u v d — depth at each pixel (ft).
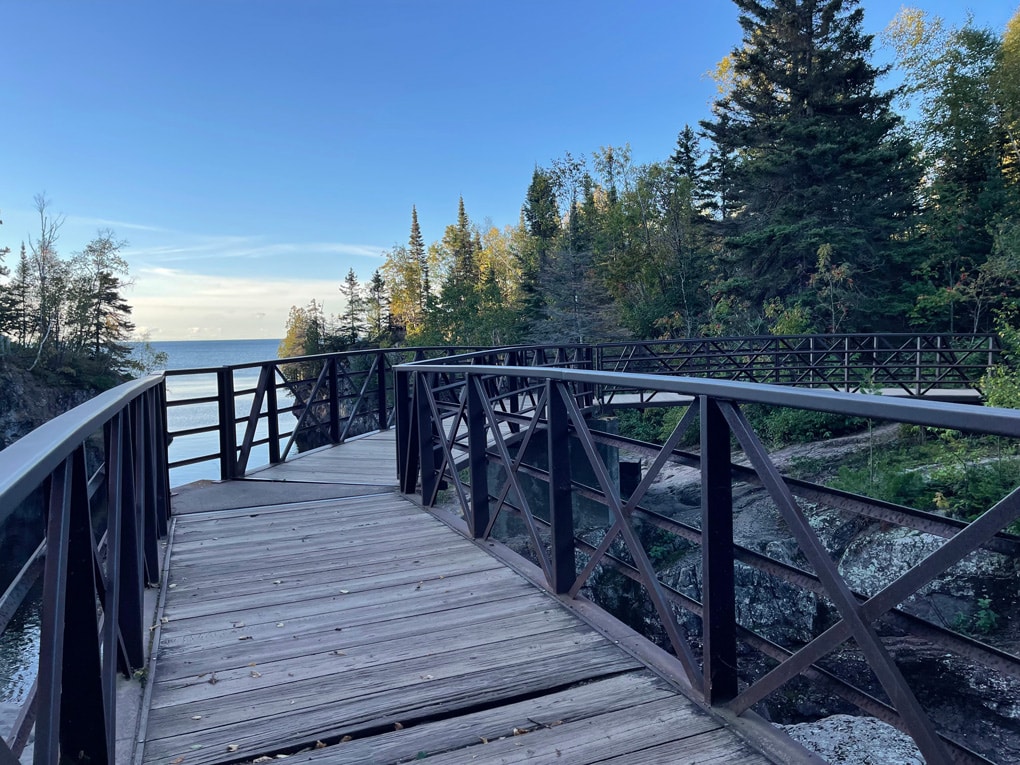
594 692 6.92
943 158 77.61
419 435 15.72
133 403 8.36
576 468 27.86
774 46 72.74
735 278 72.69
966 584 23.49
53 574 3.87
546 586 10.07
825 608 26.63
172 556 12.10
